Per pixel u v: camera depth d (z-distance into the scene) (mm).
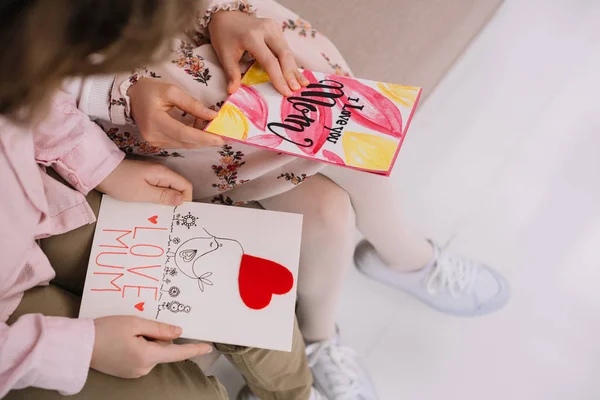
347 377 1061
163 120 684
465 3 1211
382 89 744
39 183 682
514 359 1186
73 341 615
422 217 1312
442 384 1170
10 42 384
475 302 1179
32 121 474
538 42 1465
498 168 1353
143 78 706
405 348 1200
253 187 822
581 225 1290
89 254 759
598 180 1327
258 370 832
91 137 712
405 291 1212
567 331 1204
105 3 377
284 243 743
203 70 756
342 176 832
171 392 703
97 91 711
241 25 754
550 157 1356
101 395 661
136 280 724
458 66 1423
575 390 1156
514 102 1410
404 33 1161
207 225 751
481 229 1299
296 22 857
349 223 864
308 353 1073
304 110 718
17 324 605
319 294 964
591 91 1415
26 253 669
